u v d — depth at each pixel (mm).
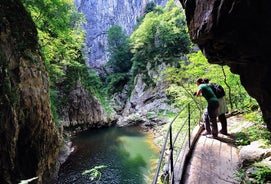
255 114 7508
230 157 5160
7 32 8820
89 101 31359
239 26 2971
